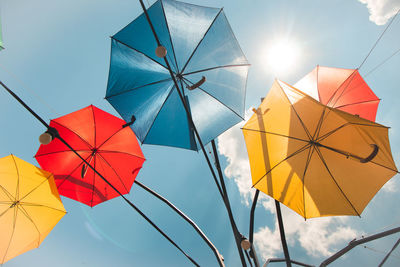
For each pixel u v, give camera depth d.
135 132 4.41
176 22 4.56
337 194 3.46
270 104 3.95
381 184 3.28
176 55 4.65
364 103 5.29
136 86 4.57
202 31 4.77
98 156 4.55
